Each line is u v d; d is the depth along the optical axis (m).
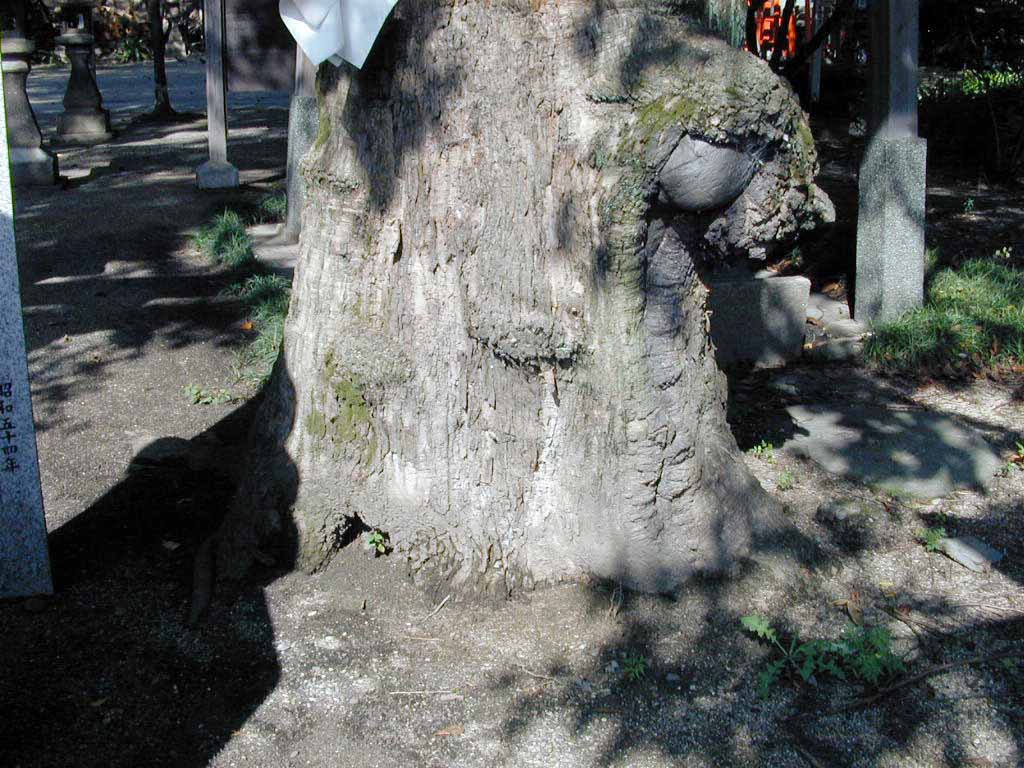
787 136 3.43
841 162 11.47
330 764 3.11
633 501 3.67
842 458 5.03
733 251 3.75
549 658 3.53
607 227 3.39
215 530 4.32
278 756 3.13
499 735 3.21
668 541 3.77
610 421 3.61
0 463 3.73
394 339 3.74
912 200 6.54
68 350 6.28
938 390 5.99
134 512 4.47
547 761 3.11
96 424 5.39
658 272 3.56
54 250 8.10
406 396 3.75
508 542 3.79
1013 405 5.76
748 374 6.28
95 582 3.96
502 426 3.70
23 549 3.82
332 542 3.96
